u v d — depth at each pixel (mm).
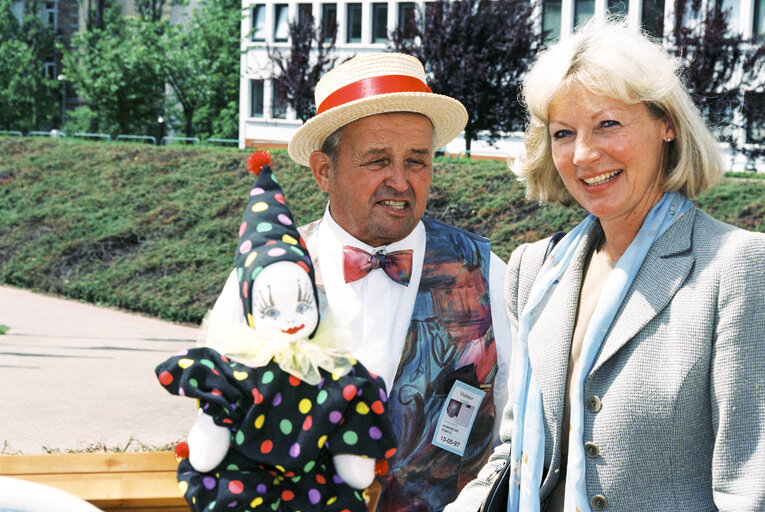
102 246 14398
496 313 2559
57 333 10445
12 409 6844
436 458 2447
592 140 1738
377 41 25953
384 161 2348
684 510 1617
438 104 2367
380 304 2443
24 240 15086
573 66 1738
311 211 13633
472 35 17766
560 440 1849
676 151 1780
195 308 11859
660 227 1750
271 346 2012
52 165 17828
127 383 7859
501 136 18484
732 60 15375
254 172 2344
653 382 1633
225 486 1979
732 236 1660
